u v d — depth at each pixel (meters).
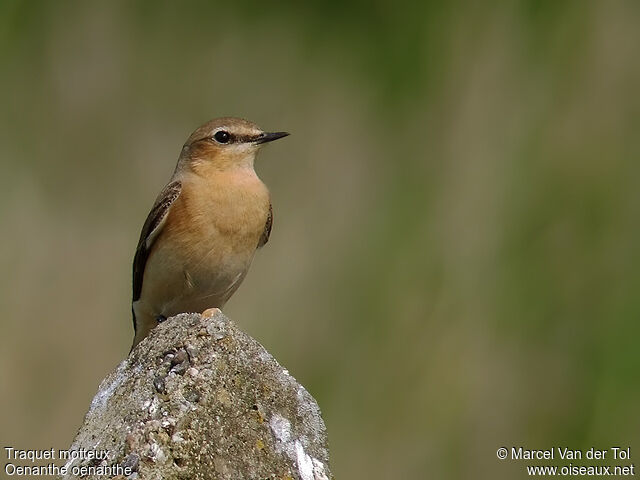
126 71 18.36
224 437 7.41
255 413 7.59
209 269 11.66
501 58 17.56
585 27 17.52
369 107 17.92
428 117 17.48
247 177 11.91
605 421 15.34
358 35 18.64
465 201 16.56
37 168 17.25
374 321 15.67
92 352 15.60
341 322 15.65
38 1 18.69
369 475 14.96
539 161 16.78
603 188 16.59
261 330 15.52
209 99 18.14
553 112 17.08
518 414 15.41
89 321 15.71
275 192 16.69
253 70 18.52
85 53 18.41
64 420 14.95
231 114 18.00
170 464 7.19
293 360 15.49
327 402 15.25
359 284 16.06
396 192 16.88
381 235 16.39
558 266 16.20
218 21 18.89
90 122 17.95
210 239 11.53
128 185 17.36
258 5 19.03
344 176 17.05
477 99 17.25
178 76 18.41
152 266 11.77
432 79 17.80
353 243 16.25
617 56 17.28
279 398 7.73
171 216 11.59
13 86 18.08
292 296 15.91
